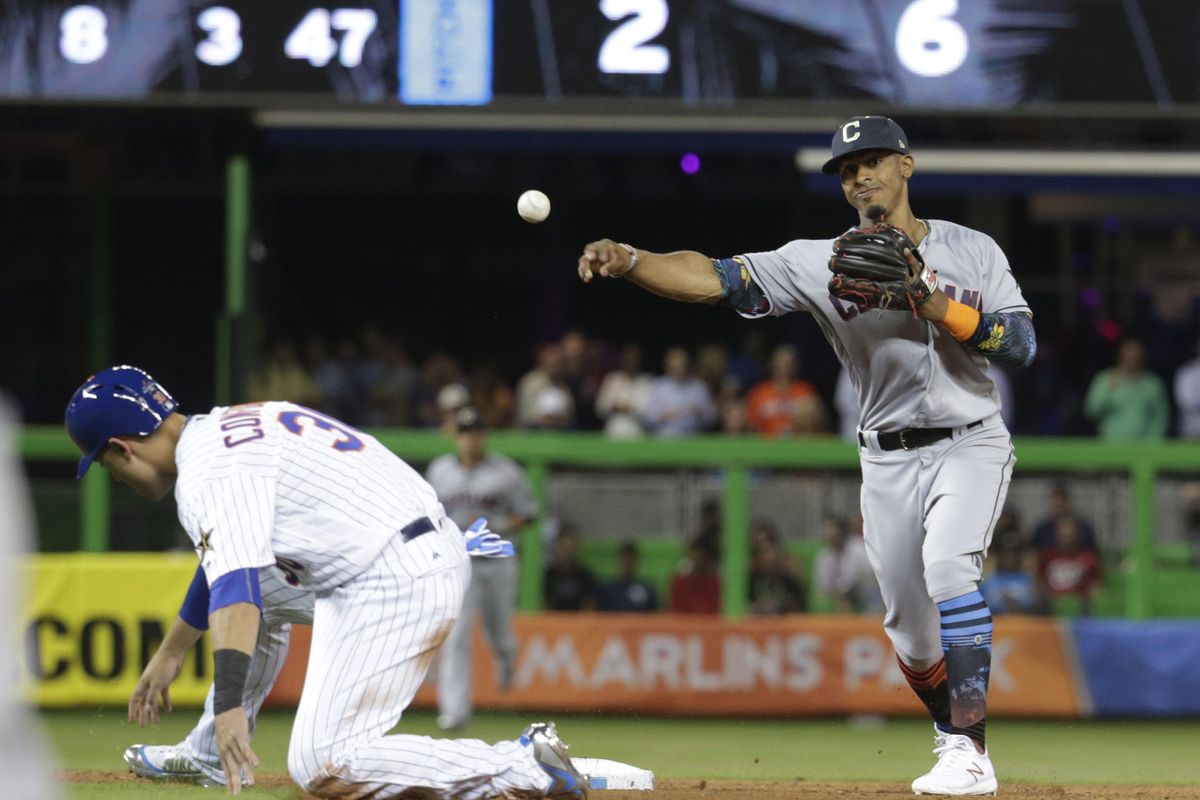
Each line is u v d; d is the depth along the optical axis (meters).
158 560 33.19
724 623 35.12
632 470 36.06
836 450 36.00
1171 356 53.56
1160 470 36.03
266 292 57.22
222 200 55.75
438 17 36.00
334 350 57.97
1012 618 35.56
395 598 14.12
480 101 35.91
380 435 35.28
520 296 58.84
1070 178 44.38
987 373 17.59
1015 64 35.91
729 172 57.72
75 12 35.97
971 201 55.81
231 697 13.16
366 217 58.28
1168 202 52.31
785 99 35.88
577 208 58.53
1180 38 36.03
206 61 35.94
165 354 56.03
